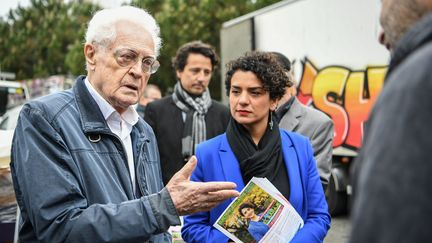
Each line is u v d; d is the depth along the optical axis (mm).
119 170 1810
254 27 8586
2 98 9078
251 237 2010
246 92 2250
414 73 826
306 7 7105
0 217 2648
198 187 1662
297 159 2305
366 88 5992
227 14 21922
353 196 964
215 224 2027
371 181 818
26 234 1777
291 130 3150
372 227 798
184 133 3738
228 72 2402
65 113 1775
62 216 1604
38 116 1706
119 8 1958
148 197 1676
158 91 7297
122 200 1758
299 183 2230
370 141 870
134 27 1917
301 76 7234
